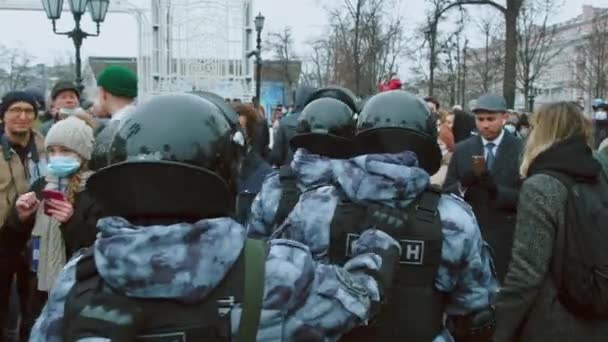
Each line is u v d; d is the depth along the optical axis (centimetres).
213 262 165
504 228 529
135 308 163
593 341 333
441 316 275
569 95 4978
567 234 329
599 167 342
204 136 175
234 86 1830
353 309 179
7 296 485
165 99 181
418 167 275
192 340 164
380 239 207
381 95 289
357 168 271
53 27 1147
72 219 383
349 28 2819
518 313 334
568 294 329
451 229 268
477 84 3847
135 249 161
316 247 273
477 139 599
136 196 170
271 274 172
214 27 1823
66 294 173
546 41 5247
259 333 170
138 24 1805
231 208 181
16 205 441
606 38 4153
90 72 3403
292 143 395
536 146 346
